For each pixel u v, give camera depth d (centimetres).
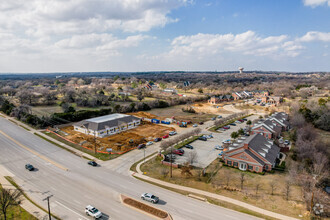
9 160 5788
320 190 4288
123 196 4184
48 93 14812
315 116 10025
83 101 13712
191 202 4012
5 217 3353
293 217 3584
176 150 6475
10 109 10981
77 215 3603
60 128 9144
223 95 18575
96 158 6066
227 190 4450
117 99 15888
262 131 7900
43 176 4950
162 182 4766
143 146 7038
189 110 13350
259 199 4119
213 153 6594
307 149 6053
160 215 3609
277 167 5569
